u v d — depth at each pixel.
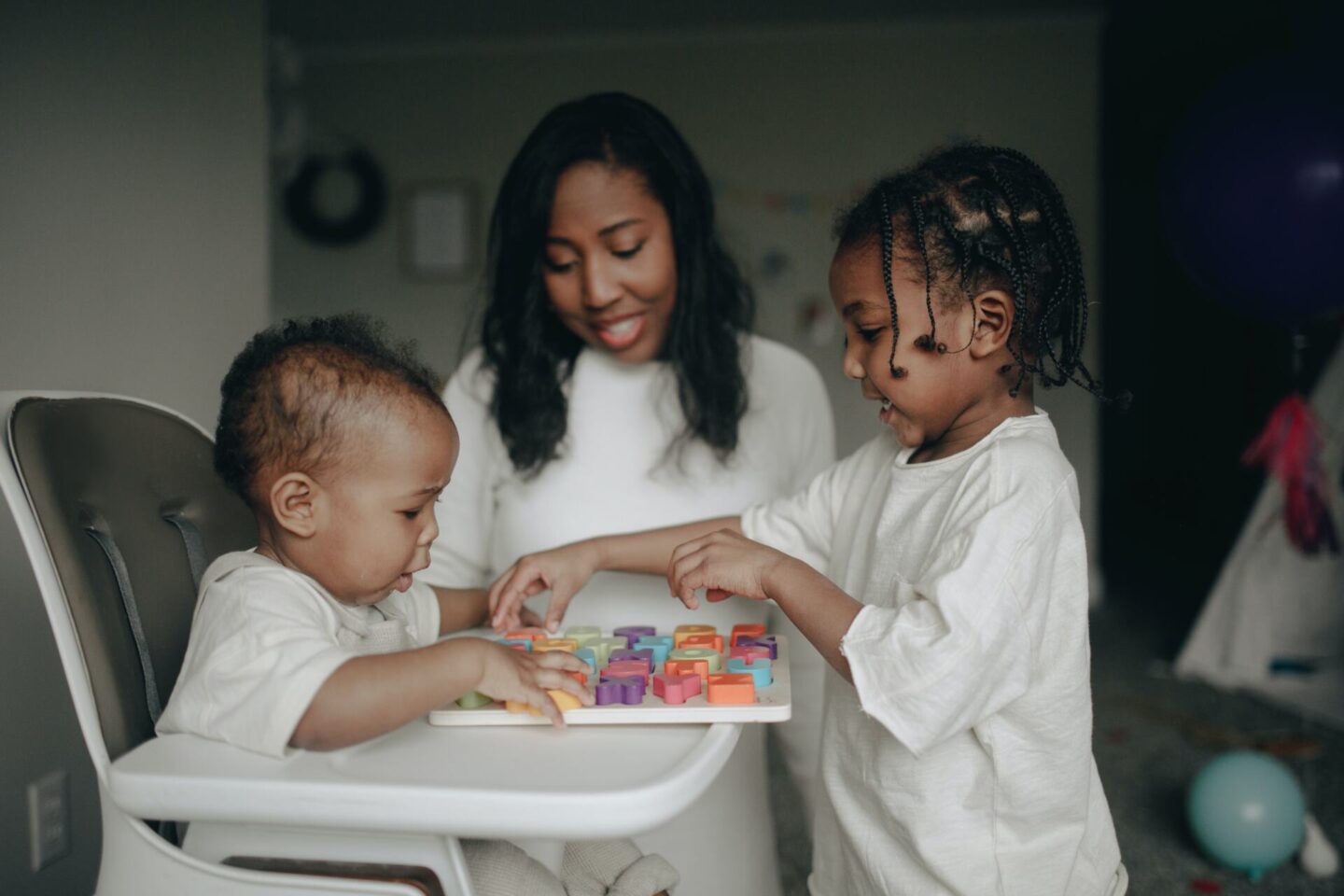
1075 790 0.96
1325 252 2.20
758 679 0.92
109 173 1.63
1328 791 2.28
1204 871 1.94
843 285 0.97
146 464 1.00
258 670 0.81
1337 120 2.15
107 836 0.83
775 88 4.40
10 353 1.42
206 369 1.88
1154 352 5.95
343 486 0.90
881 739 0.98
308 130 4.59
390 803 0.73
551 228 1.26
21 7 1.45
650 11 4.18
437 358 4.61
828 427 1.52
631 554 1.18
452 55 4.55
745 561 0.98
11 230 1.42
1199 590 4.40
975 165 0.97
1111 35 4.43
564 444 1.37
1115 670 3.23
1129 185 5.98
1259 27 4.06
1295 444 2.57
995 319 0.94
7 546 1.37
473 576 1.42
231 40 1.97
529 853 1.07
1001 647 0.86
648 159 1.27
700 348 1.34
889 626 0.87
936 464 0.98
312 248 4.64
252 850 0.81
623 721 0.85
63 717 1.46
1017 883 0.94
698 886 1.25
